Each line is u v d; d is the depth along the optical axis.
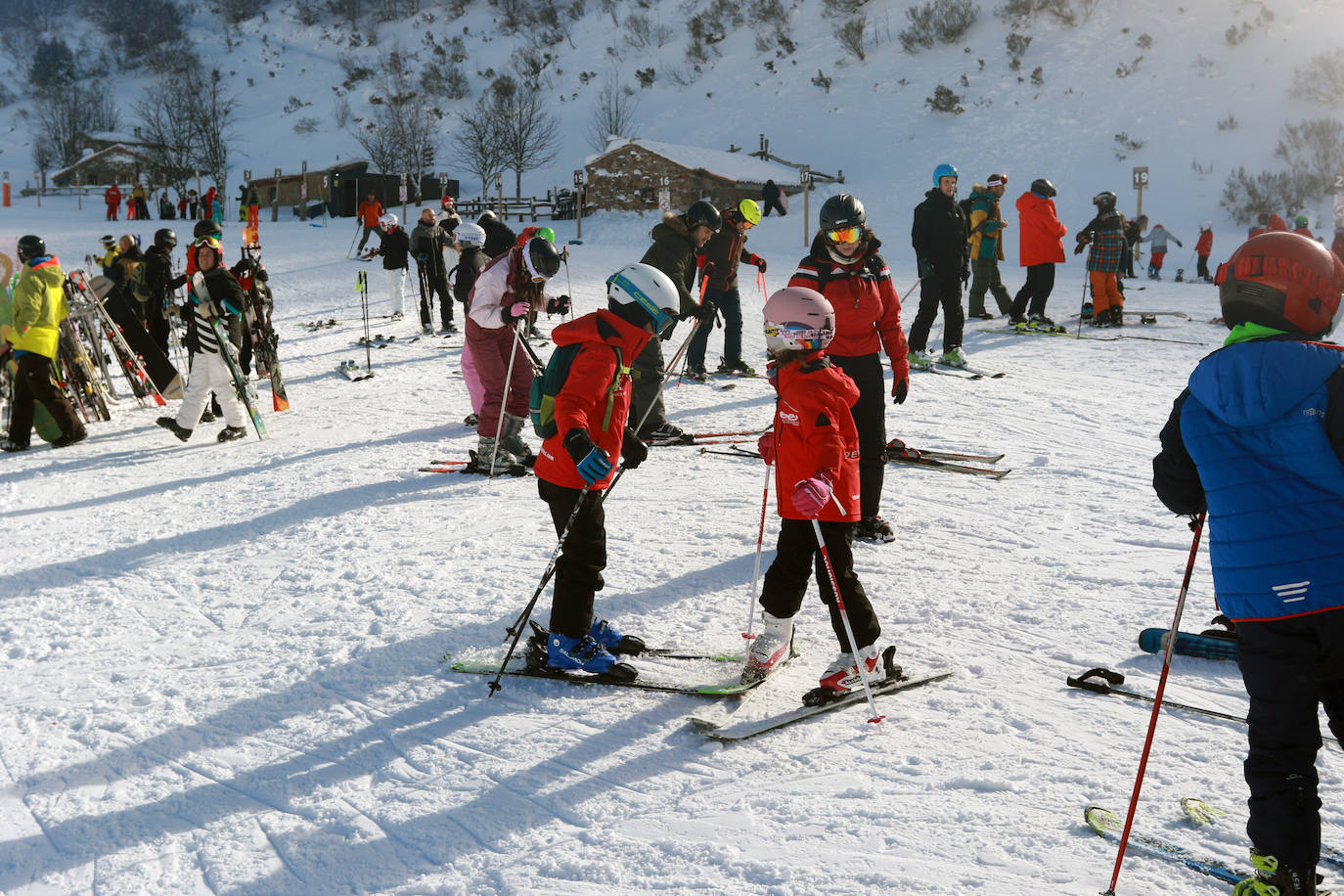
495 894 2.69
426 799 3.18
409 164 51.66
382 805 3.16
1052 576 4.83
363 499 6.71
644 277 3.71
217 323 8.55
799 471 3.56
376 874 2.82
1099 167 36.53
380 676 4.07
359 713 3.78
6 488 7.47
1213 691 3.62
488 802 3.14
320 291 21.53
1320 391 2.27
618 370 3.73
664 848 2.85
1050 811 2.91
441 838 2.97
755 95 50.94
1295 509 2.29
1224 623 3.98
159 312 11.43
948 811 2.94
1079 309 15.64
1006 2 50.47
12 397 8.91
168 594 5.16
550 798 3.15
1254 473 2.33
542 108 57.75
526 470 7.32
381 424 9.27
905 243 30.16
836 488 3.56
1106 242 13.41
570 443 3.54
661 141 48.75
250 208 32.94
